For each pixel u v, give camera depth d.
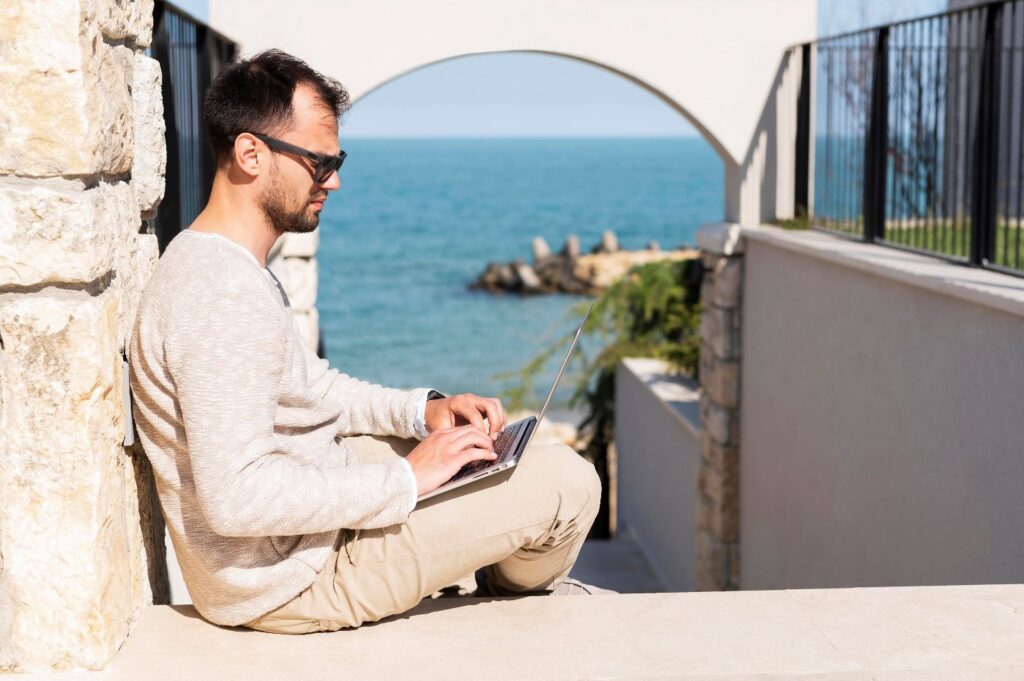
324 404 2.14
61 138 1.88
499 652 2.11
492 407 2.43
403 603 2.19
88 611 2.02
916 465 3.98
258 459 1.89
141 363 2.00
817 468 5.09
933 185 4.43
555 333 35.78
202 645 2.14
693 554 7.30
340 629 2.21
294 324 2.15
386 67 5.57
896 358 4.15
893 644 2.16
